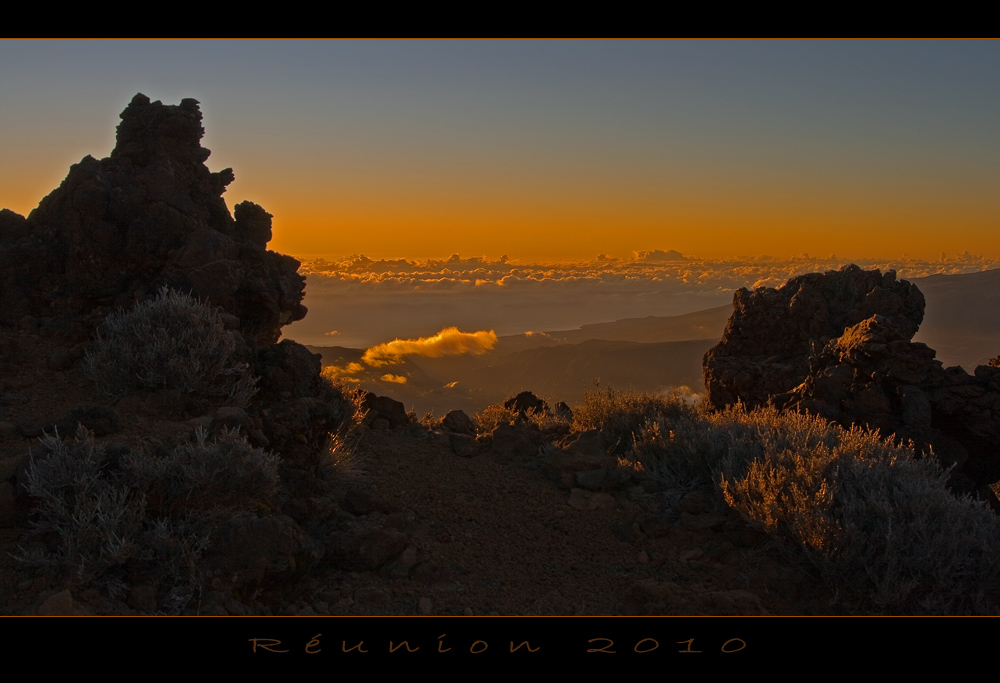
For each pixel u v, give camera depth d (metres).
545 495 7.56
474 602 5.61
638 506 7.30
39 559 4.81
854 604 5.61
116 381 7.18
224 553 5.20
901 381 10.94
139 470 5.28
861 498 6.32
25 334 8.20
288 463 7.03
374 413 9.98
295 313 10.79
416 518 6.88
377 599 5.55
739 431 8.38
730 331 15.09
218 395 7.38
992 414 10.62
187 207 9.45
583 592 5.83
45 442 5.38
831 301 14.62
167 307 7.62
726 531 6.57
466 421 11.17
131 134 10.20
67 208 8.75
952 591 5.50
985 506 6.75
